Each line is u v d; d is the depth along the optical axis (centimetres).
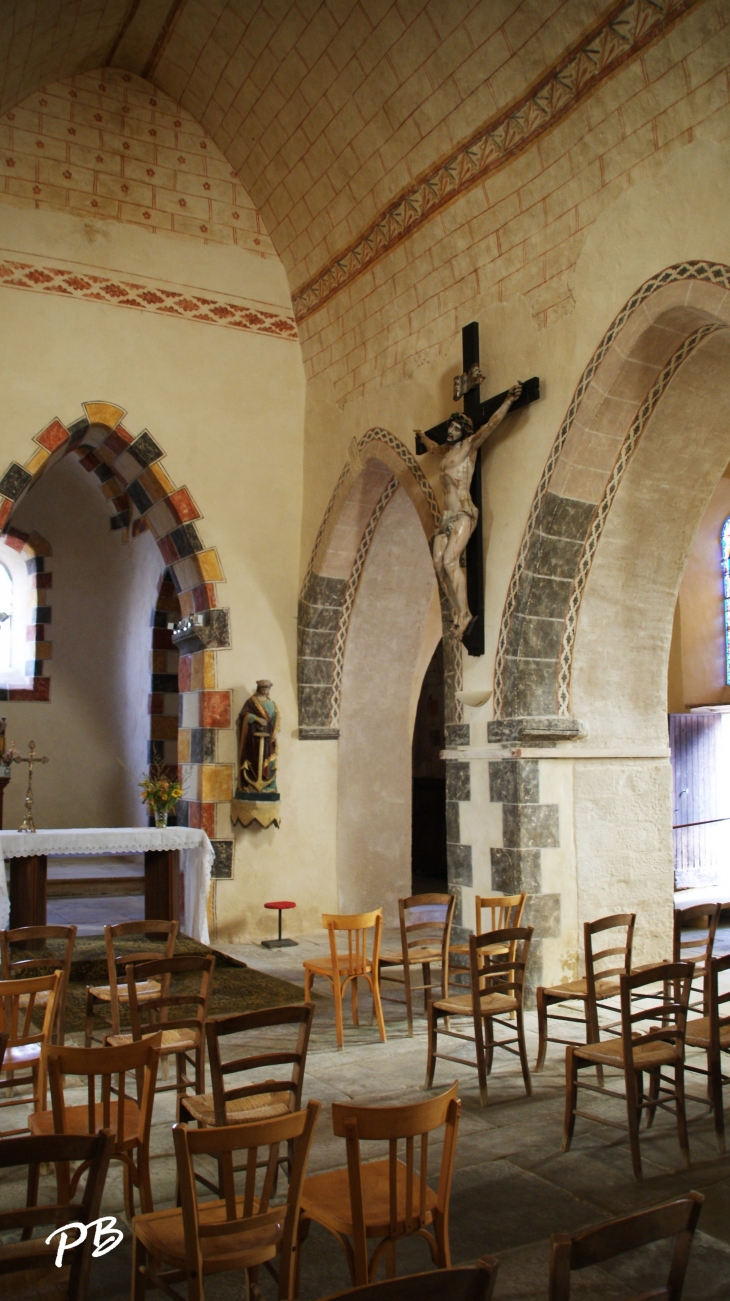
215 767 1183
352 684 1271
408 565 1256
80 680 1766
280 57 1033
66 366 1142
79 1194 480
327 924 727
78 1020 780
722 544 1522
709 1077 529
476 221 933
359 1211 329
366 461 1138
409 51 907
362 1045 730
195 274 1219
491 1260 237
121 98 1178
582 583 883
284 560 1257
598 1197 470
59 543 1775
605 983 671
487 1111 586
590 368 811
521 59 822
